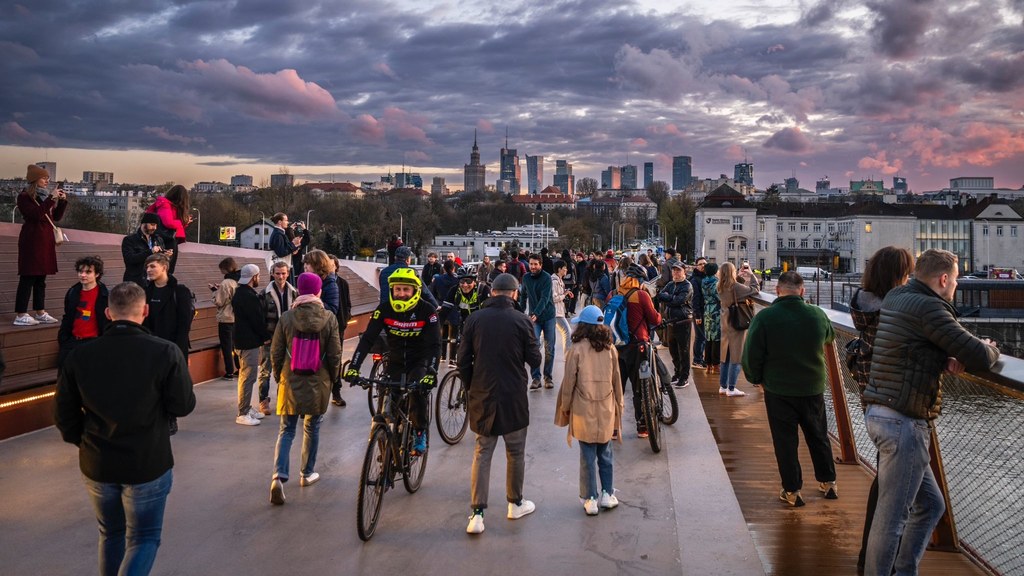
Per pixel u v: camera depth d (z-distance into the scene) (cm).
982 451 461
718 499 570
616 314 757
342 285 910
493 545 486
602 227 17812
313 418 598
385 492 564
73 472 627
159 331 714
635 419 783
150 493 369
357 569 447
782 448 555
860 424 747
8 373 798
